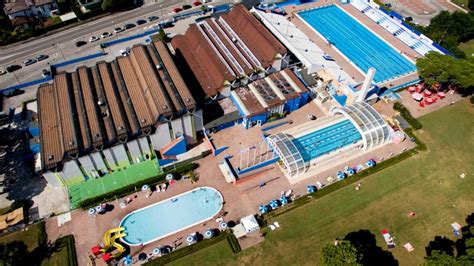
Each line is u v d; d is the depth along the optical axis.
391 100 102.06
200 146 90.88
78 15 129.00
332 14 134.62
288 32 115.69
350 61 111.62
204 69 101.38
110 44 121.00
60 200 79.81
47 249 71.56
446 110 99.94
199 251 71.38
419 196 80.75
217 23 115.44
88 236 73.75
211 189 81.81
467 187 82.44
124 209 78.06
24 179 83.94
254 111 91.88
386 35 124.38
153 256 70.50
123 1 133.25
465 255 60.25
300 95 96.31
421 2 142.38
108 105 83.38
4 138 93.31
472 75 93.12
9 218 75.31
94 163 79.56
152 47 97.19
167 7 137.00
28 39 123.12
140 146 82.81
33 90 106.81
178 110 81.12
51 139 78.19
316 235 73.94
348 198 80.19
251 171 84.62
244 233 73.81
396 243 72.62
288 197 79.94
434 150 90.00
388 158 87.69
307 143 88.75
